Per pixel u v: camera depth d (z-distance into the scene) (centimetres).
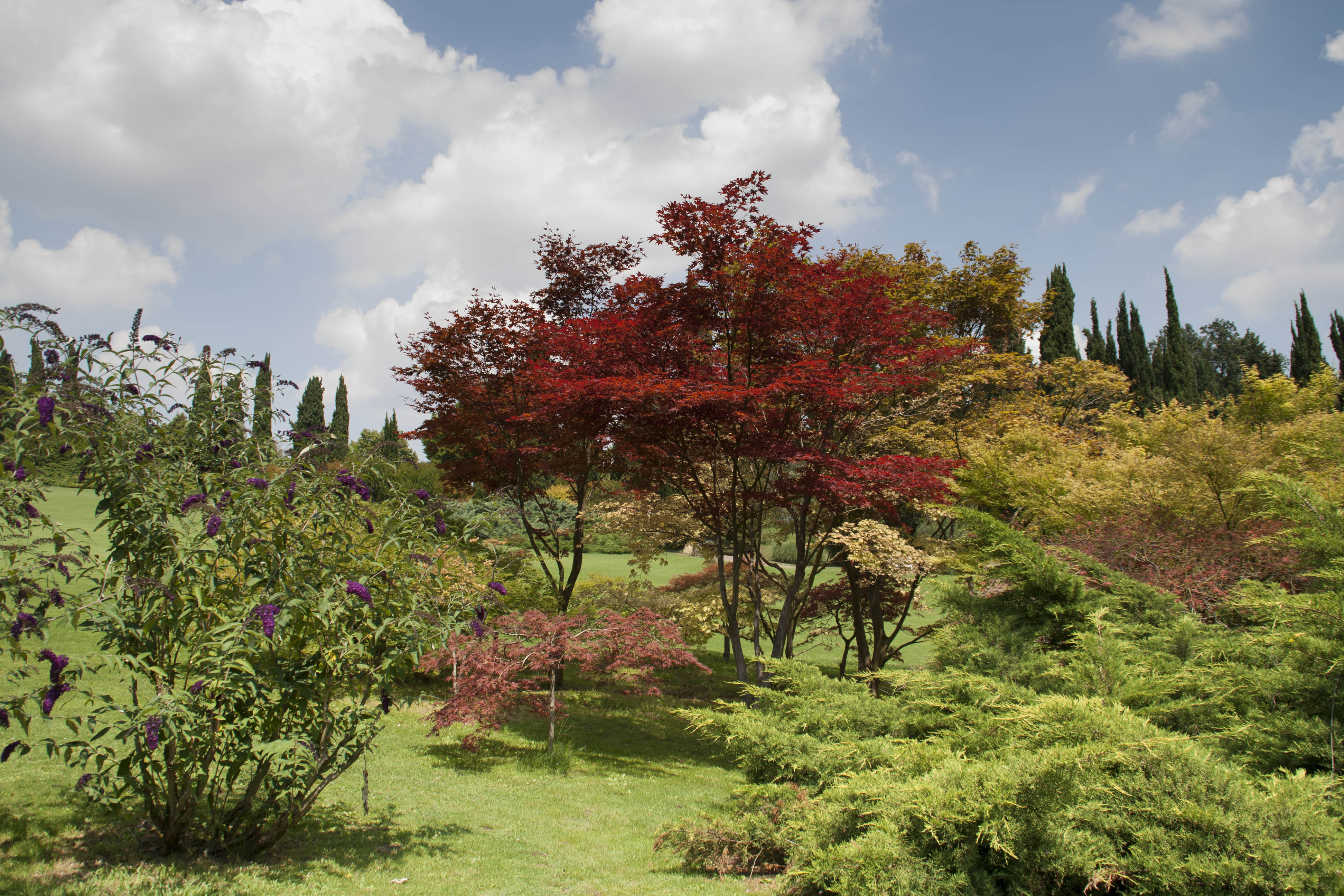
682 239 1141
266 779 528
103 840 493
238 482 488
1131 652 751
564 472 1519
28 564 426
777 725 768
